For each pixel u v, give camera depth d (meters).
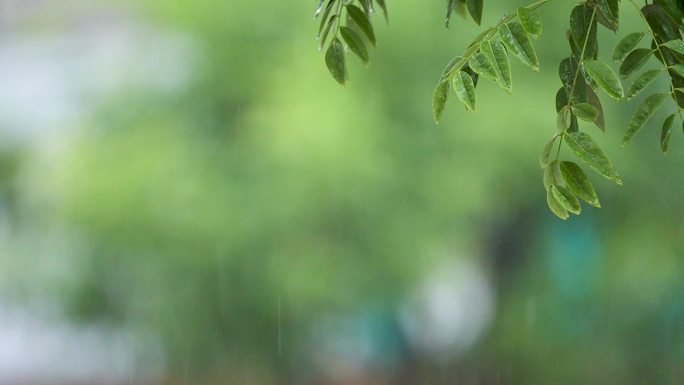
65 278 13.15
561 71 2.92
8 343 15.02
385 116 11.62
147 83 12.71
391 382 14.30
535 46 11.11
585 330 13.62
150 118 12.52
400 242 11.84
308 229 11.86
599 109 2.93
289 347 13.08
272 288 12.16
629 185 12.30
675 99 2.79
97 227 12.19
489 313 14.07
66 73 13.95
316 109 11.35
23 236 13.46
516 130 11.30
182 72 12.54
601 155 2.67
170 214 12.01
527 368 13.91
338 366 13.94
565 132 2.71
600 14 2.95
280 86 11.66
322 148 11.27
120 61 12.86
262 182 11.72
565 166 2.73
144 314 13.09
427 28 11.48
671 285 13.04
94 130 12.64
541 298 13.73
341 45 3.14
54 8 15.05
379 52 11.59
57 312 13.59
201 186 11.91
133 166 12.09
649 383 13.50
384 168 11.46
